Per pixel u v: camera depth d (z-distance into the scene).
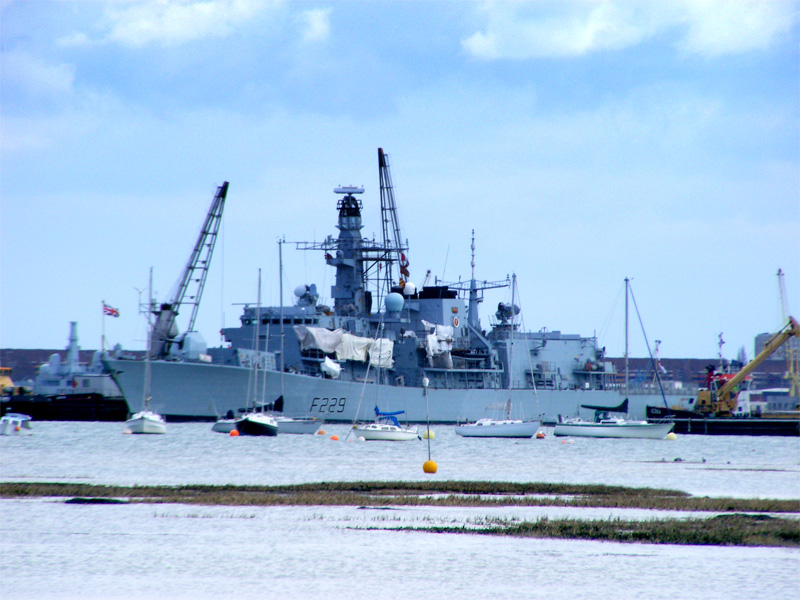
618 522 165.50
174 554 139.12
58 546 143.75
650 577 128.75
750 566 135.00
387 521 166.75
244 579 125.94
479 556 139.62
